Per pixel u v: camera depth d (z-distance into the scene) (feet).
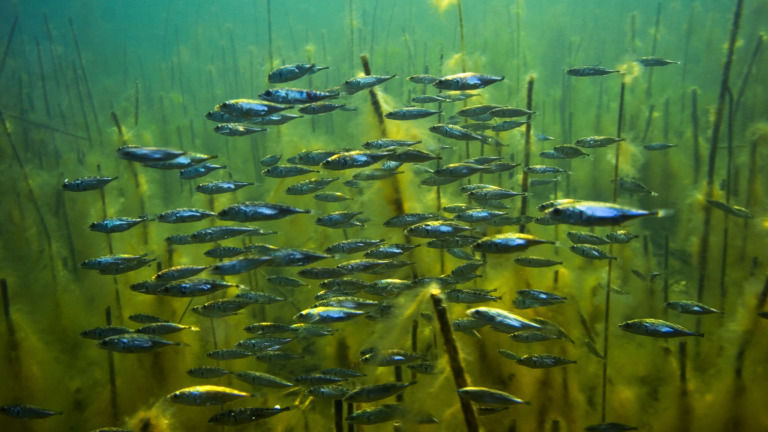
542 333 1.63
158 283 1.72
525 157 2.28
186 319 2.01
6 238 2.63
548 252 2.23
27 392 1.82
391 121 2.06
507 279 1.92
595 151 3.36
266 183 3.31
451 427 1.61
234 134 2.20
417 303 1.46
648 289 2.12
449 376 1.65
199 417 1.72
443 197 2.39
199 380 1.87
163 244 2.37
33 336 1.88
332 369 1.61
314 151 2.07
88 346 2.04
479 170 1.93
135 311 2.02
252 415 1.49
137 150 1.74
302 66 2.03
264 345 1.71
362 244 1.85
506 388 1.73
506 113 2.27
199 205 2.75
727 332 1.68
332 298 1.68
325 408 1.84
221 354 1.71
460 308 1.83
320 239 2.48
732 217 2.22
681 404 1.64
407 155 1.82
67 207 2.98
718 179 2.86
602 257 1.80
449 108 3.73
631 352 1.87
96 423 1.82
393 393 1.44
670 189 2.95
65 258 2.60
